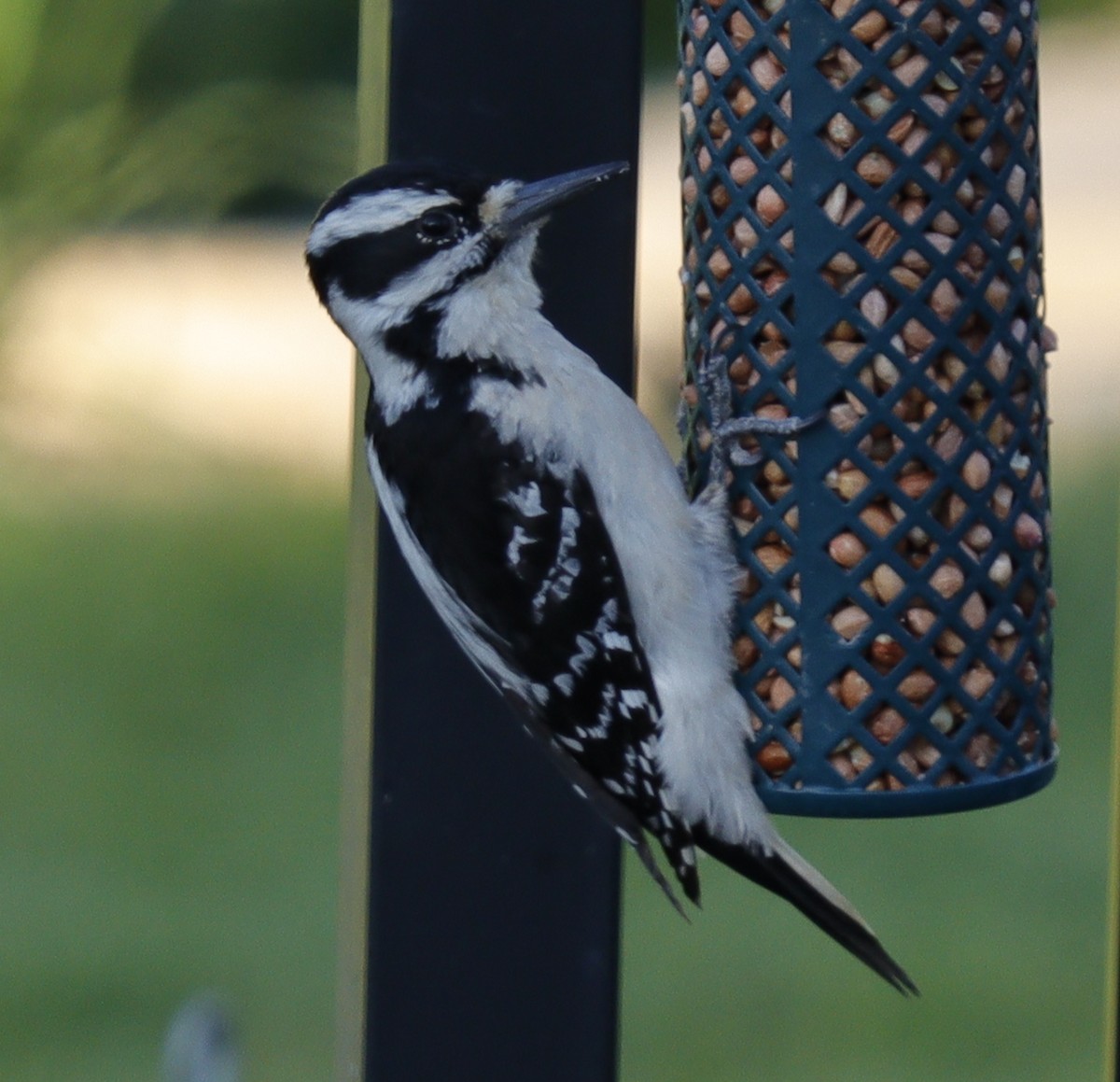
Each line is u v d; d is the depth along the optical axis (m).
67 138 13.25
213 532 19.88
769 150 6.61
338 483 20.78
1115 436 21.19
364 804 6.67
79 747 15.89
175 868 13.92
